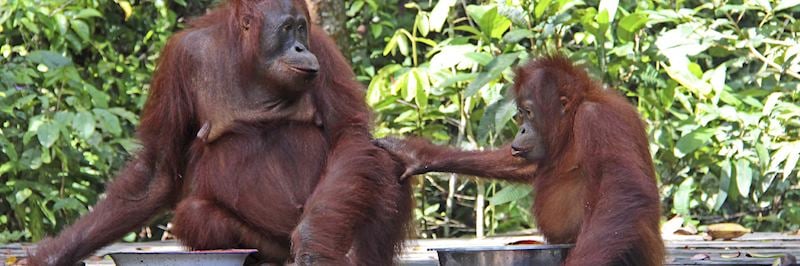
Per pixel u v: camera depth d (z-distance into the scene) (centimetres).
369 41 1348
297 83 629
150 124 665
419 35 1357
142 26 1367
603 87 648
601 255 558
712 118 1059
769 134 1068
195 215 638
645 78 1094
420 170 682
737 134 1080
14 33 1266
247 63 646
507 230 1204
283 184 649
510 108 1011
